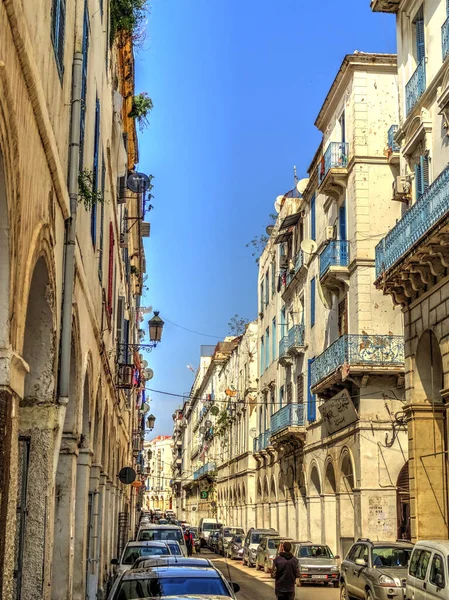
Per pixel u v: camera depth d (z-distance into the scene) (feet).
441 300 63.57
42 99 24.70
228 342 262.26
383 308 92.68
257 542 125.70
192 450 338.54
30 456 30.50
